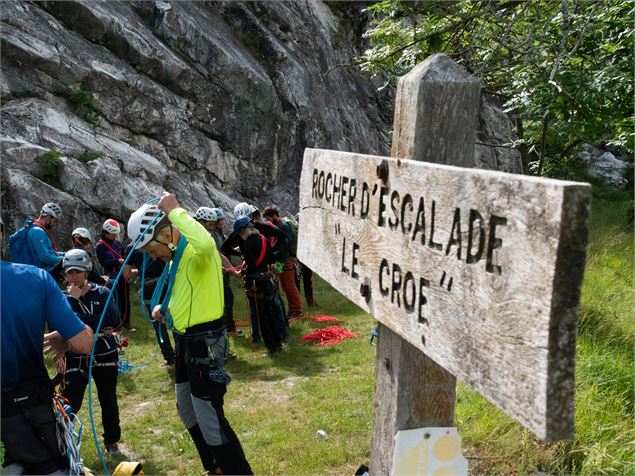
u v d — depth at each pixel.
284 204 14.93
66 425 2.85
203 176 13.64
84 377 4.68
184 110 13.34
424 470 2.56
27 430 2.68
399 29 8.39
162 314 4.14
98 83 11.96
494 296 1.78
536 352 1.60
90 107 11.85
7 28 11.18
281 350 7.46
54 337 3.18
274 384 6.47
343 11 20.66
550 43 7.29
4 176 9.62
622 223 14.73
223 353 3.98
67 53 11.67
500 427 4.63
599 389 4.95
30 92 11.25
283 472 4.50
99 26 12.36
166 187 12.18
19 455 2.66
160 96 12.88
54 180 10.19
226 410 5.79
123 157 11.55
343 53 19.28
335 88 17.89
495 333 1.77
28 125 10.64
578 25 6.80
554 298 1.55
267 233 7.96
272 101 14.87
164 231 3.99
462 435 4.64
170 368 6.90
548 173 8.91
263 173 14.90
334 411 5.54
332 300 10.45
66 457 2.78
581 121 7.16
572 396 1.58
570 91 6.88
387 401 2.64
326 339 7.93
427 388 2.57
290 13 17.34
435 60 2.45
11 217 9.56
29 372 2.74
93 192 10.54
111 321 4.80
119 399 6.16
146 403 6.04
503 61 8.27
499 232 1.77
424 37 7.59
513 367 1.69
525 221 1.65
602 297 7.29
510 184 1.72
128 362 7.17
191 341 3.93
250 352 7.54
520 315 1.66
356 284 2.79
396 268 2.40
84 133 11.45
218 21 15.33
